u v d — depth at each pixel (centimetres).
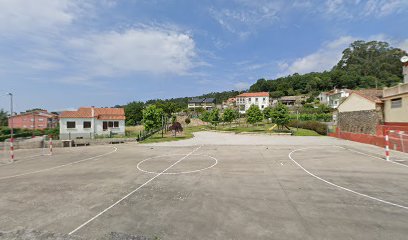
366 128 2422
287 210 641
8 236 536
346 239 485
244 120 6719
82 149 2314
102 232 544
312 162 1289
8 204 756
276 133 3241
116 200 763
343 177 972
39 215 658
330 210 636
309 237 494
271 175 1028
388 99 2241
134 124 6869
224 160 1419
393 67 10212
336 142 2231
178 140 2867
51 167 1394
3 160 1761
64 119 3697
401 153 1535
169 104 8225
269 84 12838
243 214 621
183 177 1040
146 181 991
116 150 2108
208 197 764
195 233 525
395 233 506
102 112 4056
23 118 6053
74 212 672
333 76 10669
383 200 704
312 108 7388
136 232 540
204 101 12950
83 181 1024
